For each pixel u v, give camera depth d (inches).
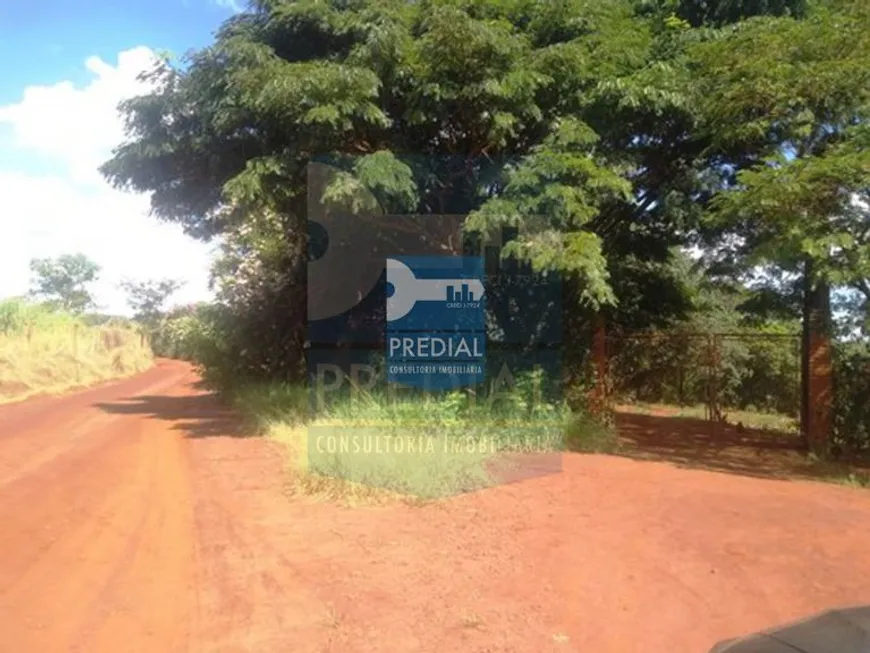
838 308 464.8
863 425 466.0
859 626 115.0
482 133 416.2
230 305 688.4
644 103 404.2
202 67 446.6
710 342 594.2
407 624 175.8
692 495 298.2
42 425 542.6
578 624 175.0
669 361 636.1
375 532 247.3
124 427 543.5
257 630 174.4
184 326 1060.5
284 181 422.6
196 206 608.4
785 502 288.0
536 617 179.2
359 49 387.2
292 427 459.2
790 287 486.3
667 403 713.6
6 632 171.3
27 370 869.8
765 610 179.0
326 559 222.4
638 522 255.1
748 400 726.5
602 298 386.0
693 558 216.5
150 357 1807.3
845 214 355.3
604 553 222.1
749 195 355.6
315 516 270.1
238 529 258.1
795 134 388.8
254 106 389.4
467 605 186.4
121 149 534.0
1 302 978.1
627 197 406.9
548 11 417.7
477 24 364.8
